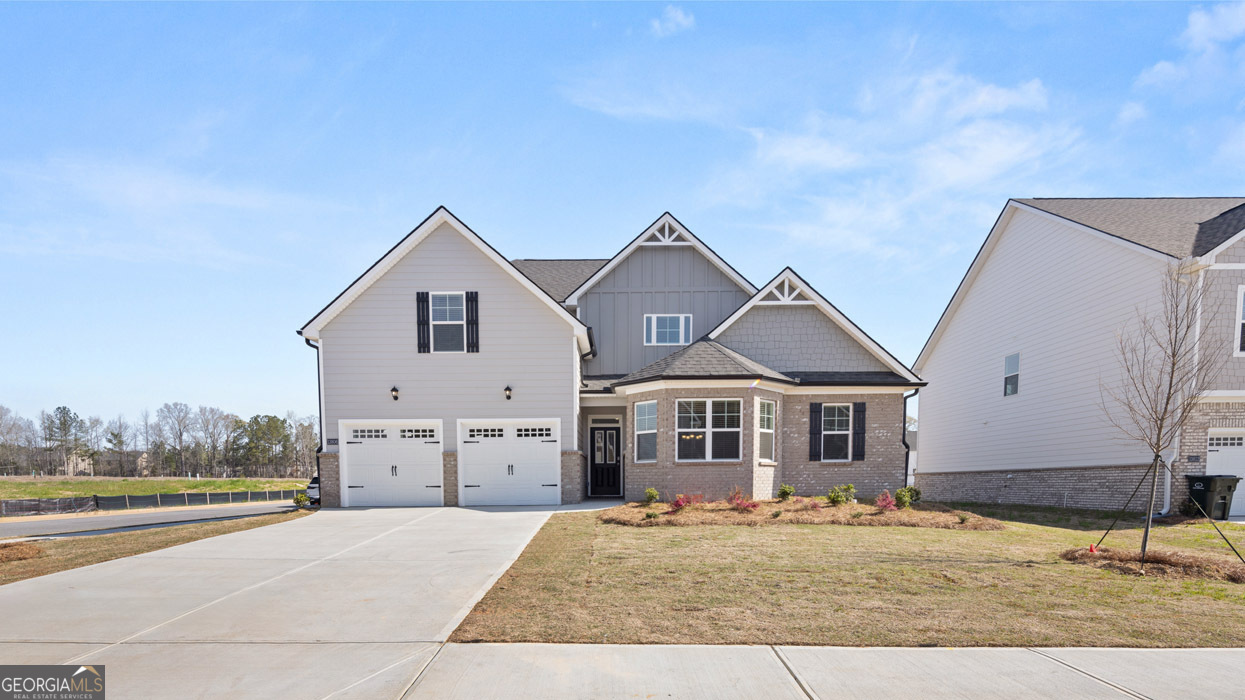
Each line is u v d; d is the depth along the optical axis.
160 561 9.77
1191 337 14.80
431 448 17.73
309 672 5.25
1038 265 20.48
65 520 24.62
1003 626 6.25
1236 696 4.77
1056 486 19.38
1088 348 18.05
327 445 17.61
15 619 6.75
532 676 5.13
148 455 85.75
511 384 17.83
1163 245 15.90
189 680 5.12
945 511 14.73
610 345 21.31
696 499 15.39
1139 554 9.32
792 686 4.93
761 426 17.50
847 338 19.59
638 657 5.50
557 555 9.77
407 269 17.83
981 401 23.86
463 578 8.39
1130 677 5.10
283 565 9.38
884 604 6.98
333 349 17.70
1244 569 8.41
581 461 18.70
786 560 9.23
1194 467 15.23
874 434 18.61
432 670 5.27
